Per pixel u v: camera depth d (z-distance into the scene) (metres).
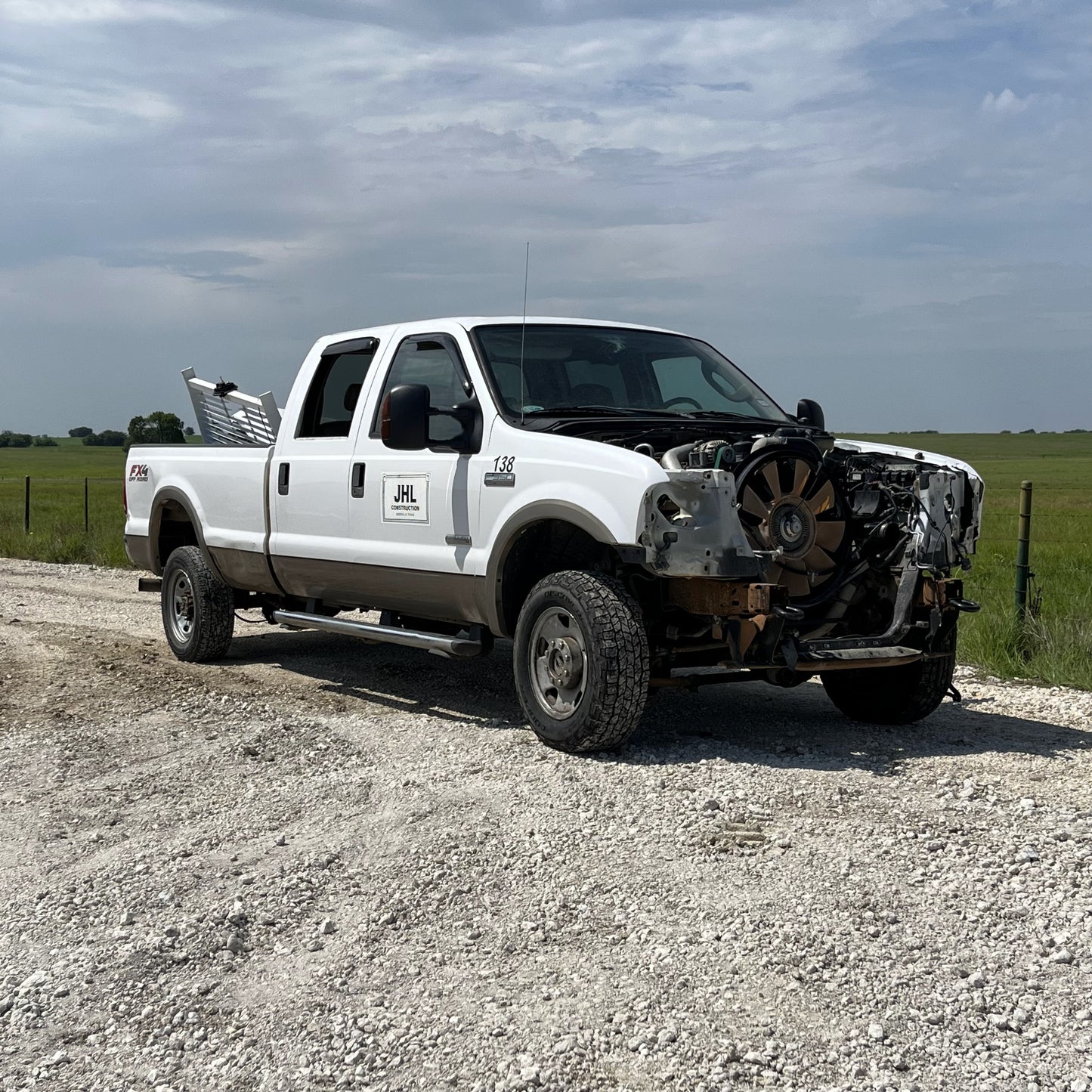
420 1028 3.29
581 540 6.30
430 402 6.59
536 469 5.84
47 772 5.80
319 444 7.43
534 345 6.62
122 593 13.62
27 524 23.05
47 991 3.59
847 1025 3.21
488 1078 3.03
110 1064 3.19
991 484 68.88
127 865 4.52
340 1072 3.10
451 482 6.35
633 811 4.84
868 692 6.57
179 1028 3.36
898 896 3.99
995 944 3.65
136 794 5.44
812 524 5.79
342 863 4.48
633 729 5.62
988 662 8.44
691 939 3.72
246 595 8.74
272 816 5.04
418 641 6.63
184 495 8.70
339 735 6.32
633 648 5.51
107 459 133.38
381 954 3.73
